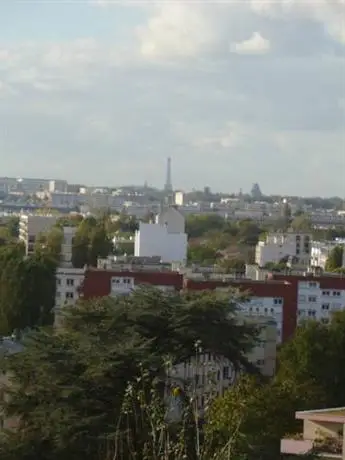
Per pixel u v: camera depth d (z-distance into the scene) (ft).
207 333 201.57
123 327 199.41
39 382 184.03
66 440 173.37
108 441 161.99
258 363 316.19
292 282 461.78
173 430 142.10
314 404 219.82
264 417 198.39
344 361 290.56
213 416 183.32
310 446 177.37
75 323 201.98
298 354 289.12
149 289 212.43
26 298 470.39
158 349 198.29
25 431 178.81
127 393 122.72
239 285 440.04
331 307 469.98
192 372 201.26
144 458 111.86
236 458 156.56
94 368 180.34
